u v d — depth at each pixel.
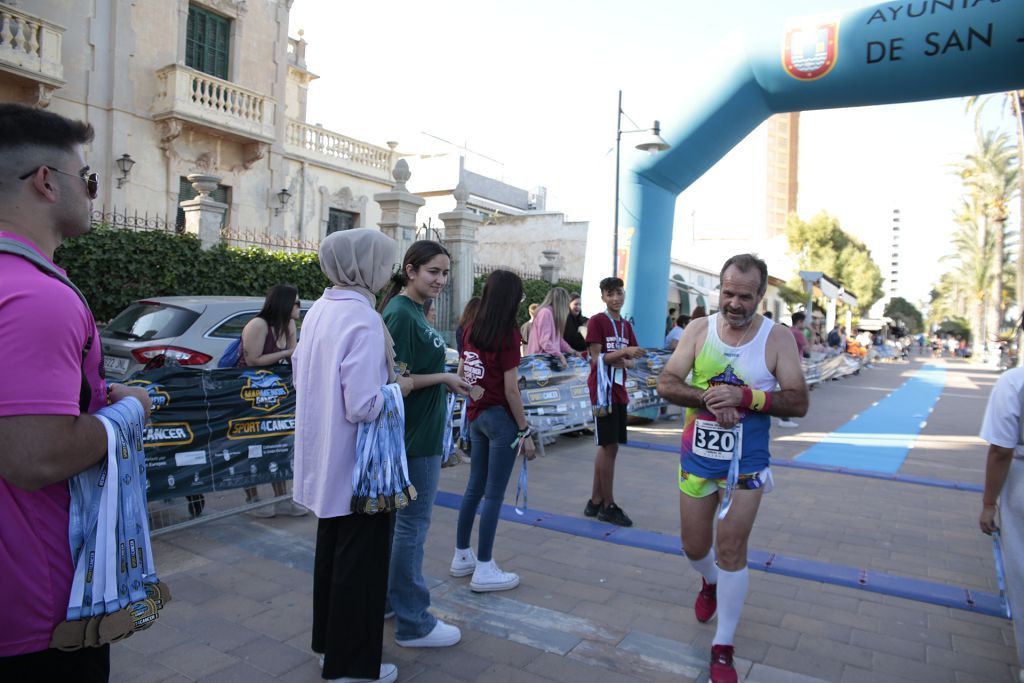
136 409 1.66
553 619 3.52
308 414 2.69
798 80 8.50
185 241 9.86
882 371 27.34
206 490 4.70
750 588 4.03
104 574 1.53
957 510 5.83
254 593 3.75
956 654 3.27
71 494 1.50
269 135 16.39
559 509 5.46
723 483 3.16
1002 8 7.23
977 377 24.31
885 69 7.95
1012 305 43.12
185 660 3.03
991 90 7.86
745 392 2.90
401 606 3.15
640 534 4.86
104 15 13.84
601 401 5.05
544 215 22.45
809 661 3.17
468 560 4.04
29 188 1.50
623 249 9.84
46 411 1.35
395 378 2.86
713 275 29.91
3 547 1.40
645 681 2.95
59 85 12.76
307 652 3.13
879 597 3.93
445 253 3.27
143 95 14.48
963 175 41.28
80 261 8.91
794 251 45.75
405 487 2.67
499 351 3.70
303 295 11.28
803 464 7.57
